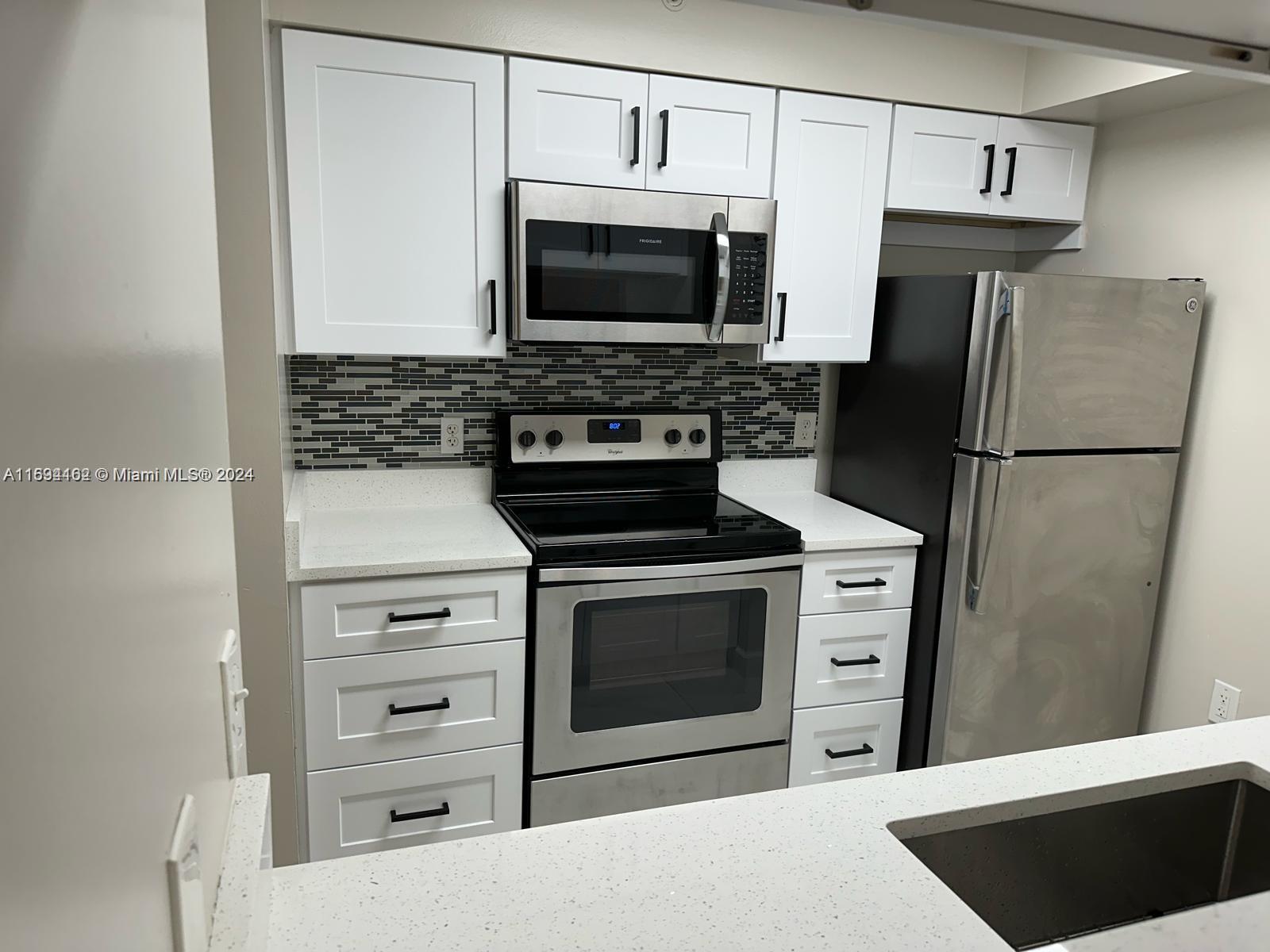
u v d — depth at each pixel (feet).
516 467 8.44
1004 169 8.79
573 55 7.16
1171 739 4.13
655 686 7.48
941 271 10.04
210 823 2.06
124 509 1.30
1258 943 3.71
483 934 2.68
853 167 8.21
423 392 8.28
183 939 1.57
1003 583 7.79
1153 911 3.89
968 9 3.16
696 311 7.80
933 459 8.09
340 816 6.83
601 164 7.44
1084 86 7.99
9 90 0.88
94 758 1.11
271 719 6.38
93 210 1.20
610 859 3.07
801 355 8.43
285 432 6.86
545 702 7.15
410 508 8.39
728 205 7.69
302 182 6.73
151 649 1.44
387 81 6.81
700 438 9.02
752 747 7.97
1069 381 7.61
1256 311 7.64
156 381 1.56
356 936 2.64
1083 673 8.31
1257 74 3.59
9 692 0.84
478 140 7.11
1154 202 8.56
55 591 0.99
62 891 0.98
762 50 7.68
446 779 7.07
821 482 9.96
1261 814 3.86
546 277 7.29
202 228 2.17
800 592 7.88
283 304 6.86
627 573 7.14
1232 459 7.90
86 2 1.18
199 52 2.19
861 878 3.00
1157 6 3.12
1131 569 8.25
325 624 6.52
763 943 2.67
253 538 6.09
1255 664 7.75
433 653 6.84
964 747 8.08
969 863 3.52
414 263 7.13
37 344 0.95
